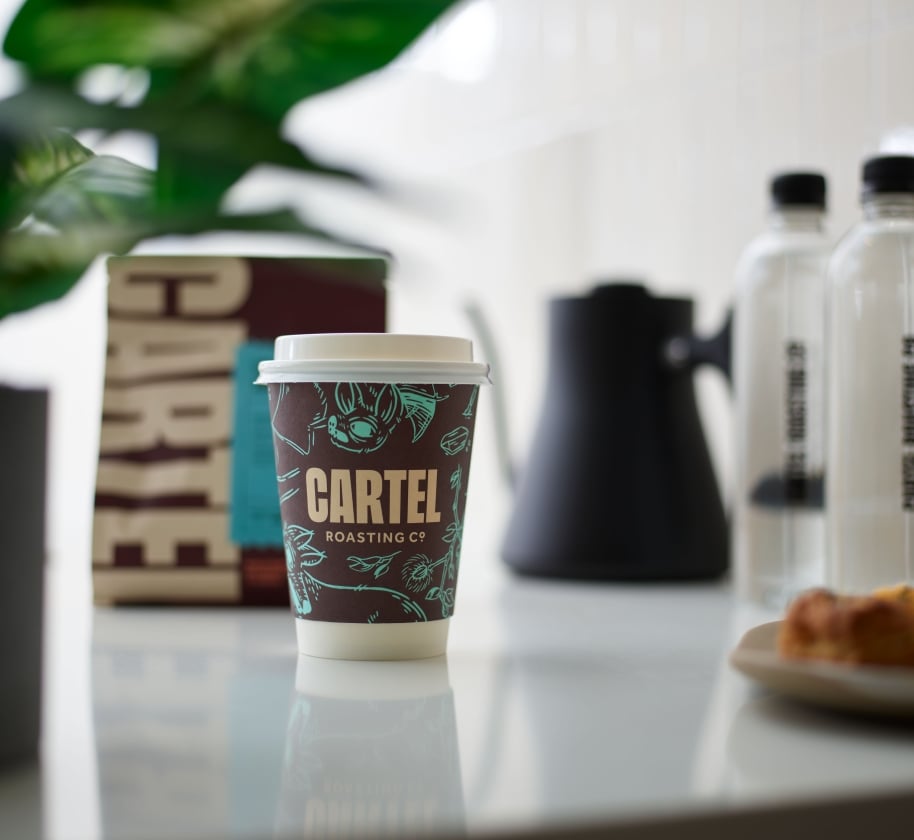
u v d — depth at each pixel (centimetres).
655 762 54
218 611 85
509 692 64
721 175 116
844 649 58
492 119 153
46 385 54
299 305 86
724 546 98
